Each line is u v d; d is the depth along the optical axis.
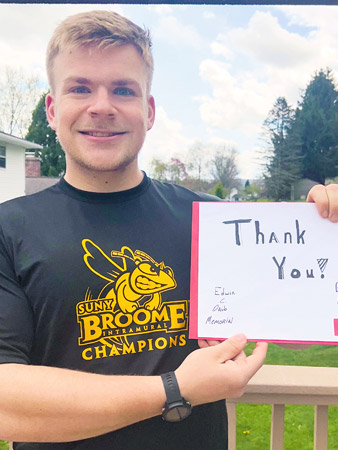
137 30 1.23
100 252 1.20
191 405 0.96
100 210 1.25
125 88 1.22
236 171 30.75
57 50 1.22
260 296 1.14
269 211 1.21
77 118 1.20
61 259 1.17
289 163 31.75
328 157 32.03
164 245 1.25
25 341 1.10
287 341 1.09
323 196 1.18
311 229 1.19
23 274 1.15
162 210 1.32
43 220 1.22
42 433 0.93
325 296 1.13
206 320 1.13
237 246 1.19
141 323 1.18
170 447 1.16
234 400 1.30
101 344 1.16
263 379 1.29
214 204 1.22
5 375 0.96
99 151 1.21
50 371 0.97
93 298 1.17
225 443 1.27
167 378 0.96
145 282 1.20
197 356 1.00
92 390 0.93
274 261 1.17
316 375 1.32
